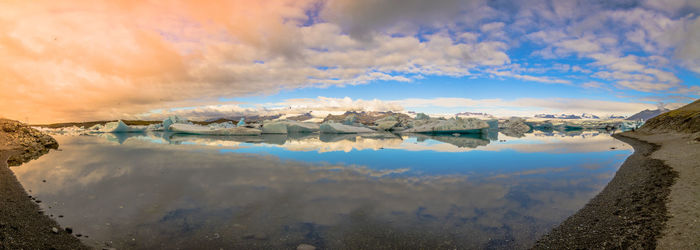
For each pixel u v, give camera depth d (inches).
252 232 171.2
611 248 144.8
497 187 282.7
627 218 182.5
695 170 306.2
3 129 646.5
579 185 291.1
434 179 318.7
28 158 473.7
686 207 190.1
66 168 378.6
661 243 143.5
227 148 660.1
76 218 191.9
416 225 182.5
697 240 141.2
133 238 162.4
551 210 211.0
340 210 211.2
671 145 609.3
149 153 550.9
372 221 189.5
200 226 179.9
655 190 244.4
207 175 335.6
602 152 591.5
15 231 157.3
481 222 187.8
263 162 436.1
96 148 649.6
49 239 155.3
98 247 150.3
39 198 234.8
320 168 385.1
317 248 151.5
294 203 227.6
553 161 460.4
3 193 240.2
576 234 165.0
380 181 307.1
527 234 168.2
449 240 161.0
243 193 256.7
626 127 1776.6
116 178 317.7
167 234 167.8
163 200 234.7
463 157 506.6
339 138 1146.7
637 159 454.0
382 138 1156.5
